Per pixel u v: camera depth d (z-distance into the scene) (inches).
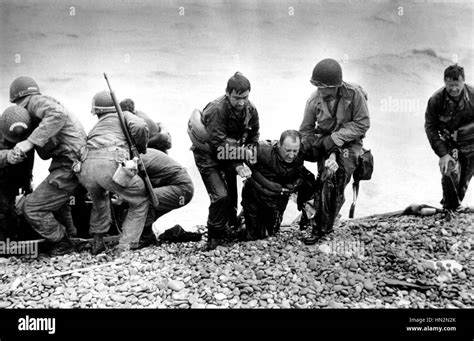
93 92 311.7
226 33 315.9
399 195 319.6
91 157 235.0
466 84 258.1
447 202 275.3
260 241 252.5
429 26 317.1
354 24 312.8
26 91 237.5
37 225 244.2
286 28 312.8
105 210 247.1
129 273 229.8
